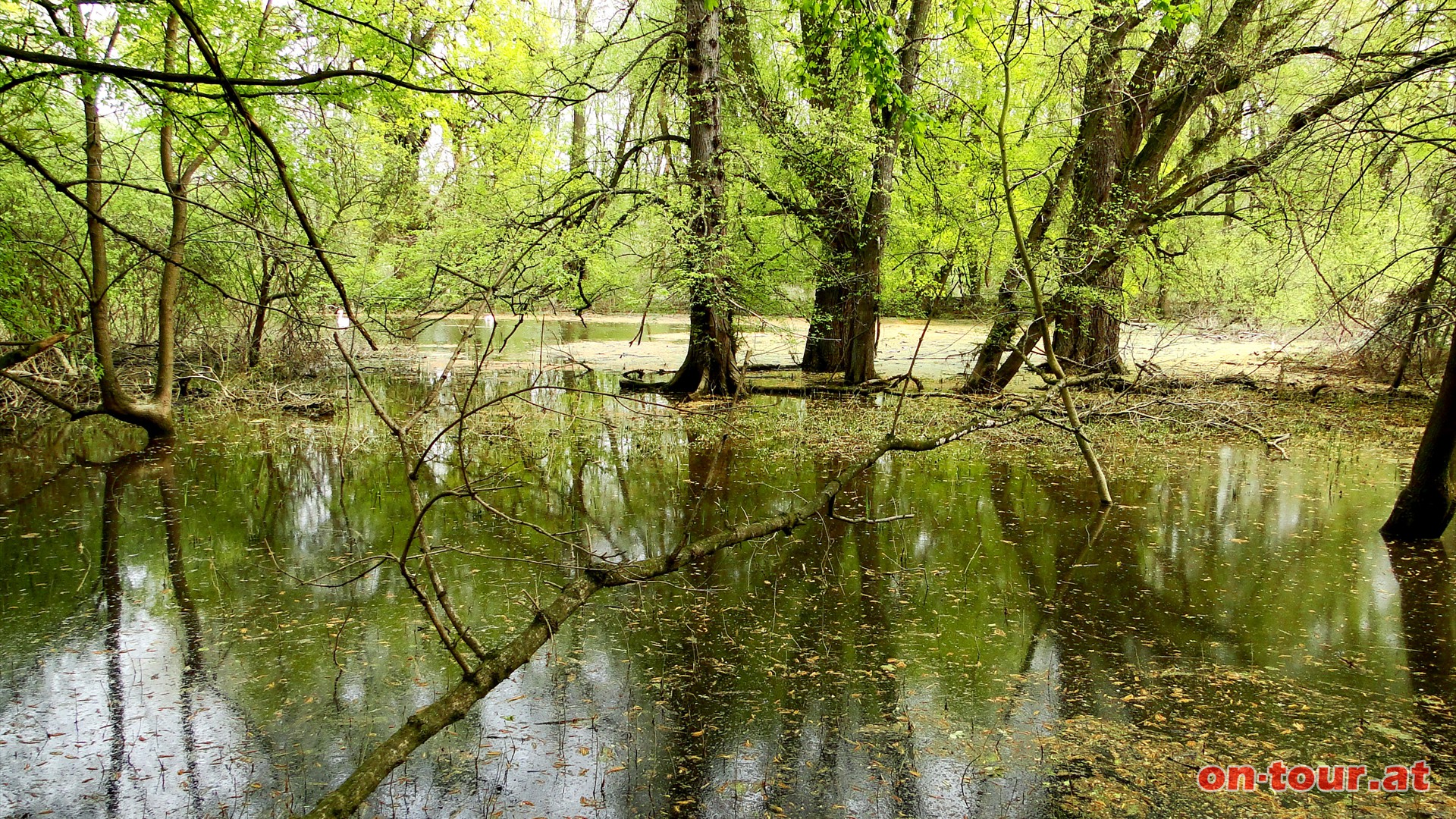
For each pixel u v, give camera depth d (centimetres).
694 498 827
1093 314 1523
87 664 476
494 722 417
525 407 1367
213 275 1324
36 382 1173
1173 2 870
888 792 358
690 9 1355
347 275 1423
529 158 1485
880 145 1360
